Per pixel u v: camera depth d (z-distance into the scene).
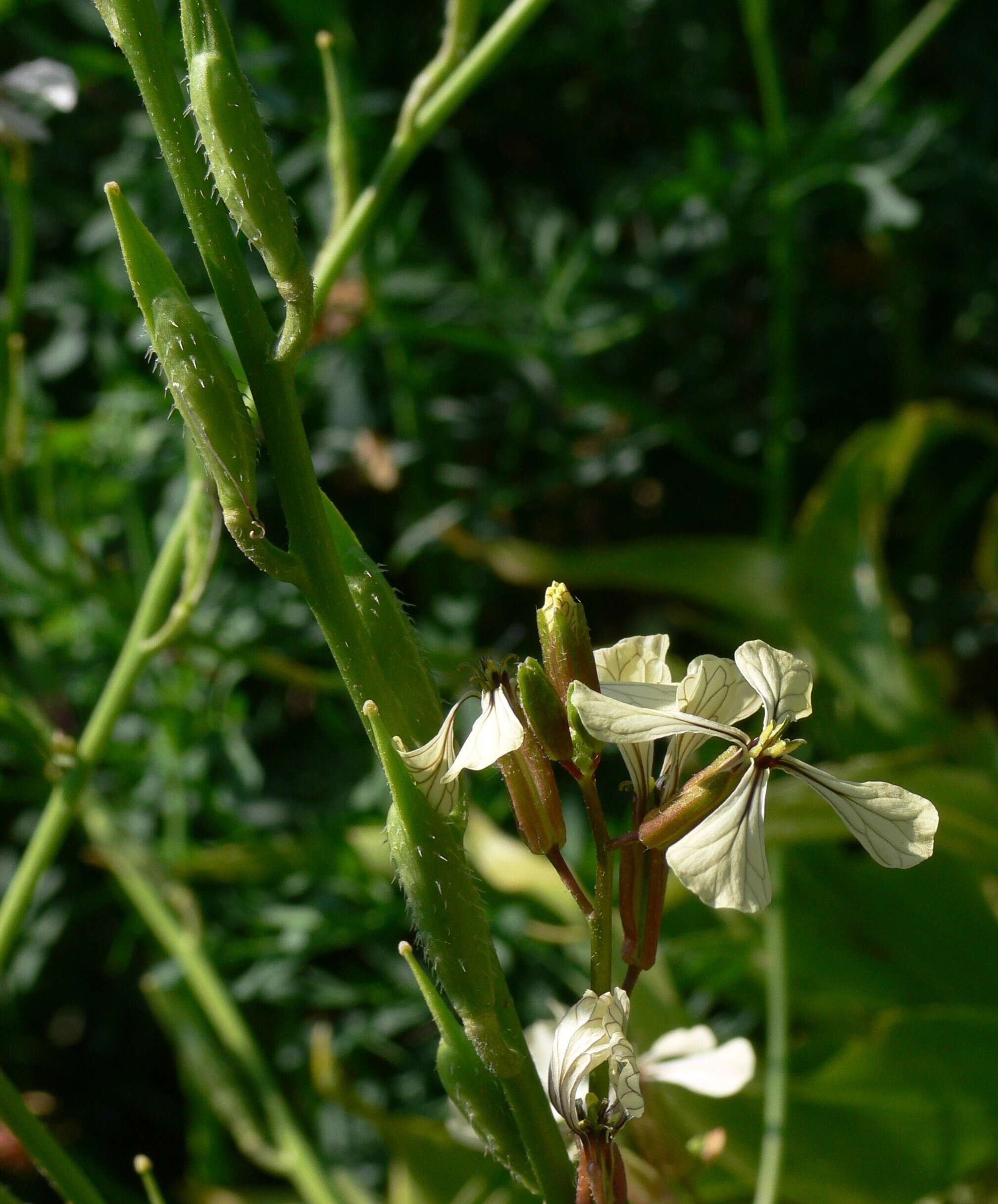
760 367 0.43
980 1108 0.27
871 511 0.38
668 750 0.15
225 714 0.34
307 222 0.40
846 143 0.37
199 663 0.34
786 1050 0.26
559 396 0.38
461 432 0.39
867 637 0.37
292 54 0.35
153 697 0.35
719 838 0.14
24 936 0.36
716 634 0.41
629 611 0.47
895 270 0.43
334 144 0.24
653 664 0.16
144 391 0.36
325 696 0.35
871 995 0.32
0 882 0.38
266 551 0.14
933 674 0.38
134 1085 0.41
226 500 0.14
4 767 0.41
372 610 0.15
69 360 0.37
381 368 0.39
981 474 0.42
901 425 0.38
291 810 0.36
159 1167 0.41
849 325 0.45
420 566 0.41
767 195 0.39
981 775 0.29
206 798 0.34
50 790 0.35
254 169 0.14
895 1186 0.27
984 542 0.41
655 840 0.14
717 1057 0.19
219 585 0.34
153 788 0.35
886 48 0.44
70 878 0.39
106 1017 0.40
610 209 0.38
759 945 0.31
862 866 0.33
